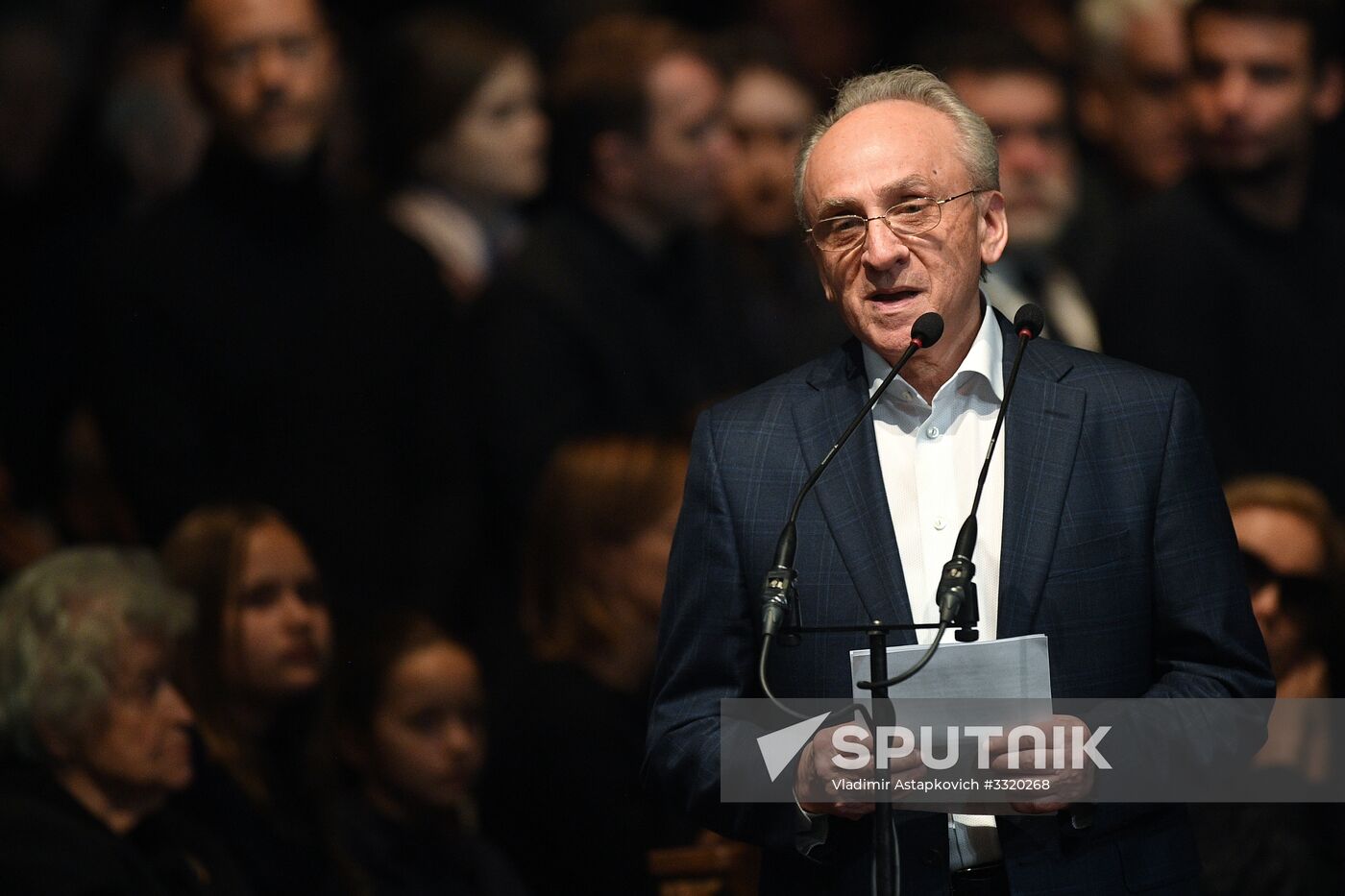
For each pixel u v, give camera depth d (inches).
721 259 757.3
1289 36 676.1
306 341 660.7
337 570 652.1
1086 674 359.3
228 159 661.9
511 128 782.5
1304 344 674.2
